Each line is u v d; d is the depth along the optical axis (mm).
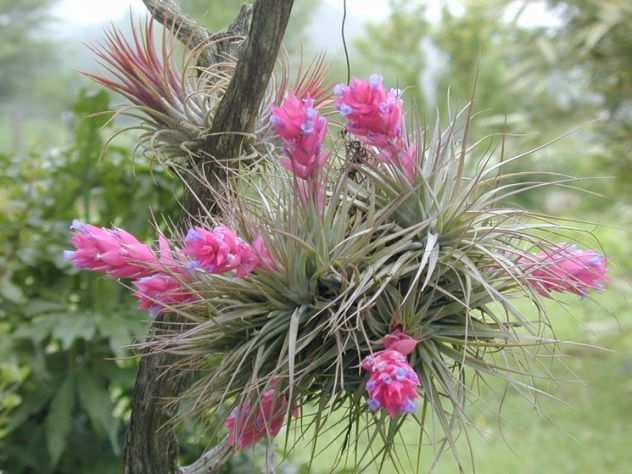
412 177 567
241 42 731
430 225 558
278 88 714
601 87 2414
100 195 1241
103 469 1217
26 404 1195
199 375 723
